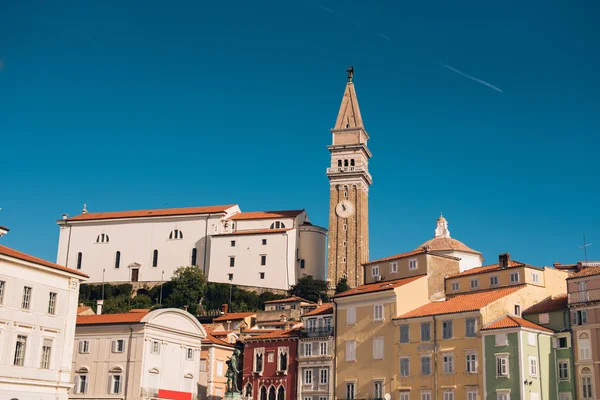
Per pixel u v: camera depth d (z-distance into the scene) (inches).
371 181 7721.5
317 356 3949.3
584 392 3120.1
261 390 4128.9
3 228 3134.8
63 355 3216.0
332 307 4047.7
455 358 3390.7
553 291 3671.3
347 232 7263.8
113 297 7091.5
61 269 3228.3
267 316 5132.9
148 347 3757.4
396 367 3612.2
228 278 6988.2
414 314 3636.8
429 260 3959.2
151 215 7426.2
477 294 3678.6
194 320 4104.3
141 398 3649.1
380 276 4244.6
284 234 6953.7
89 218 7613.2
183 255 7234.3
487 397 3221.0
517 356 3157.0
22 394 3014.3
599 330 3115.2
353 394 3754.9
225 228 7224.4
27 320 3065.9
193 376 4072.3
